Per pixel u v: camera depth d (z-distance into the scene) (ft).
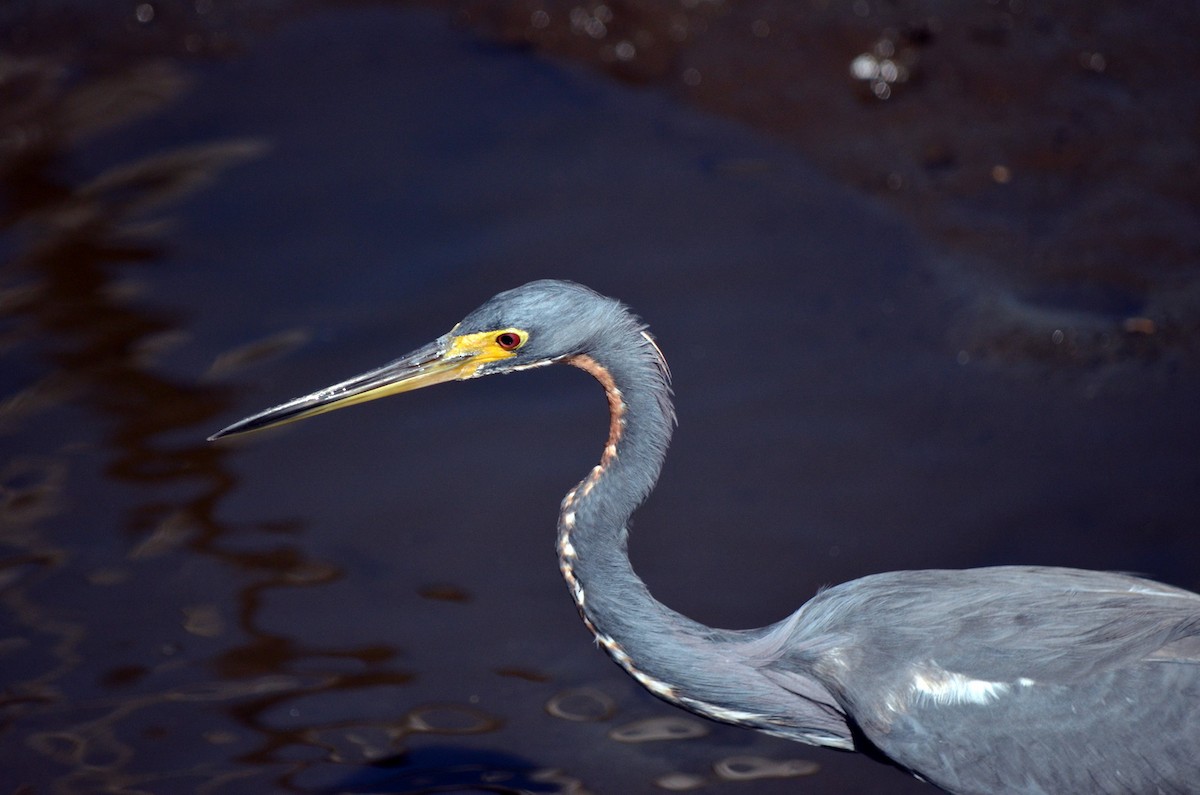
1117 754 25.93
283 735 32.50
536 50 53.72
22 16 55.21
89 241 46.39
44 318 43.42
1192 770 25.76
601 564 27.68
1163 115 47.93
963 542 36.22
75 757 31.73
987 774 26.30
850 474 38.45
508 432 40.86
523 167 48.88
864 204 46.62
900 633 27.02
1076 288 43.01
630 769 31.60
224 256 45.93
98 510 37.99
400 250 45.93
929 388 40.68
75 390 41.22
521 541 37.35
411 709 33.17
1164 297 42.37
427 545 37.37
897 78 50.19
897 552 36.19
